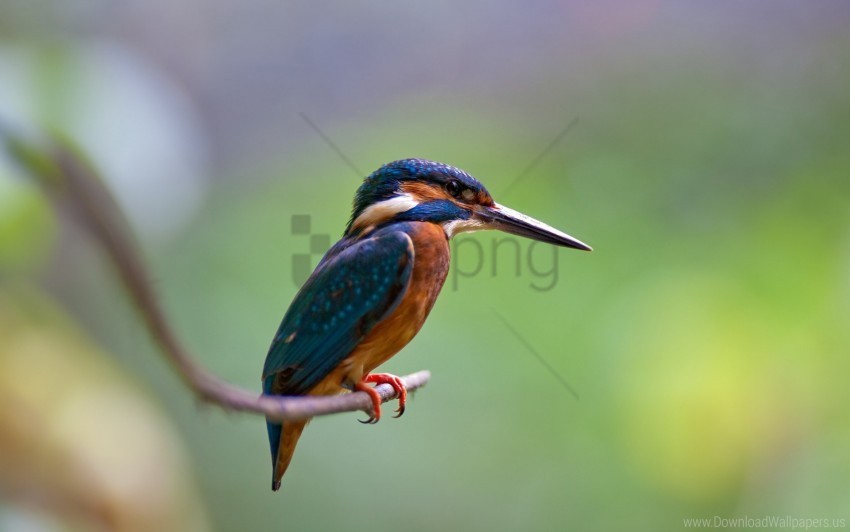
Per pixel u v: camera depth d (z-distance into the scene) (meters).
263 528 11.82
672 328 10.64
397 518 11.49
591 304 11.16
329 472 11.80
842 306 10.20
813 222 11.33
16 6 11.60
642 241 11.66
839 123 12.53
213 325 12.05
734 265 11.10
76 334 7.73
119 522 6.99
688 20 14.50
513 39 15.36
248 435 12.30
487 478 11.41
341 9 15.50
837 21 13.59
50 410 6.97
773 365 10.18
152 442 7.57
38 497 6.62
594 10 15.12
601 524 10.93
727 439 10.26
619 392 10.77
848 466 9.25
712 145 12.71
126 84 5.85
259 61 15.50
